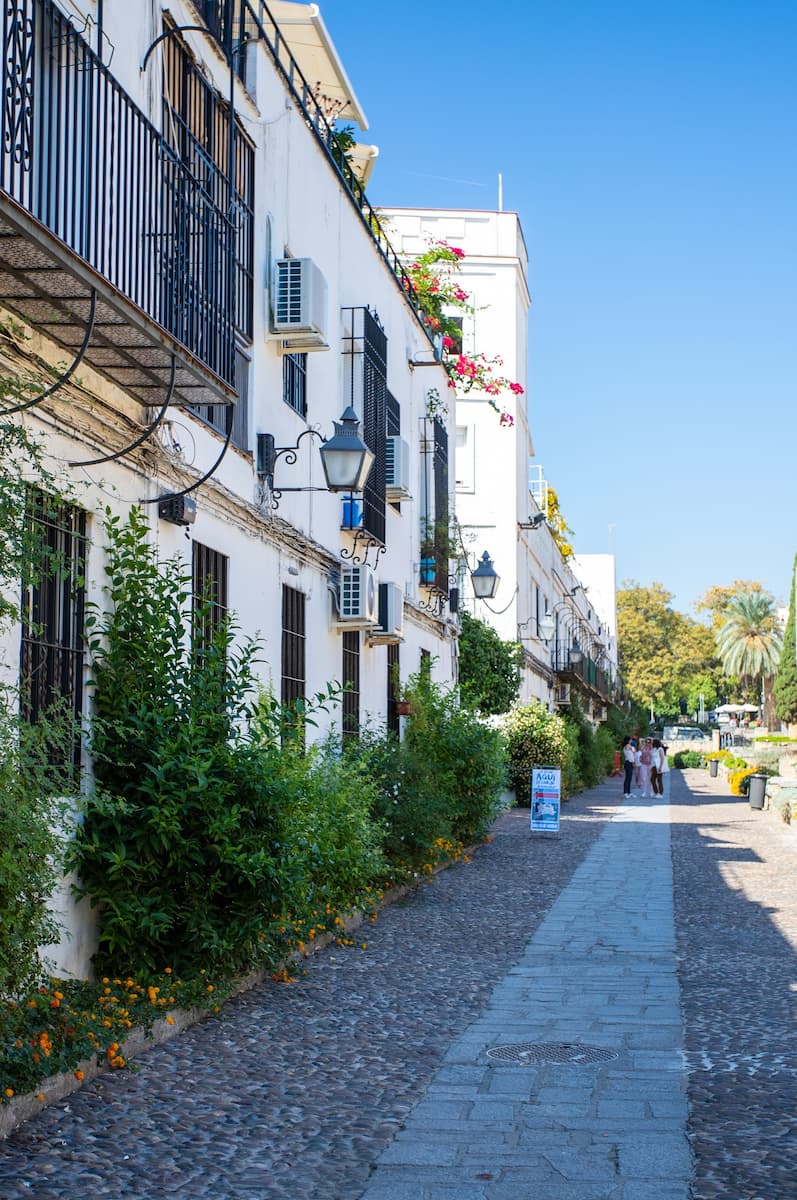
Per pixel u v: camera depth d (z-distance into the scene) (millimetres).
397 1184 5238
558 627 49469
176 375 8289
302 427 13789
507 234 36094
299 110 13656
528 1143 5766
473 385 28562
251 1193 5113
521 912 13477
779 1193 5059
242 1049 7324
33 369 7254
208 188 10383
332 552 15031
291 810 9234
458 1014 8562
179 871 8234
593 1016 8508
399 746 15500
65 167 7047
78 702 8266
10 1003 6145
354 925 11961
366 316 16141
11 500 6066
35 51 7039
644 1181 5246
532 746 31781
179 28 9641
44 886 6164
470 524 34938
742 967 10305
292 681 13438
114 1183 5168
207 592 9602
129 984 7824
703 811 32500
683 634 109750
